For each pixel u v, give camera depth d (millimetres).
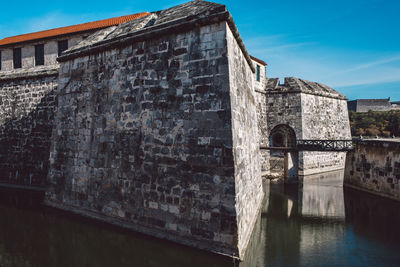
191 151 7137
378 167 13930
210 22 7000
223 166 6660
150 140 7895
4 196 12070
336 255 7441
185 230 7020
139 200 7961
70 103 10281
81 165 9633
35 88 13953
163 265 6500
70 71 10398
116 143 8695
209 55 7043
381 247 7980
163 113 7699
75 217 9219
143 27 8984
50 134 13273
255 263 6934
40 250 7195
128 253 7035
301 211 11570
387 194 13320
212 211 6695
